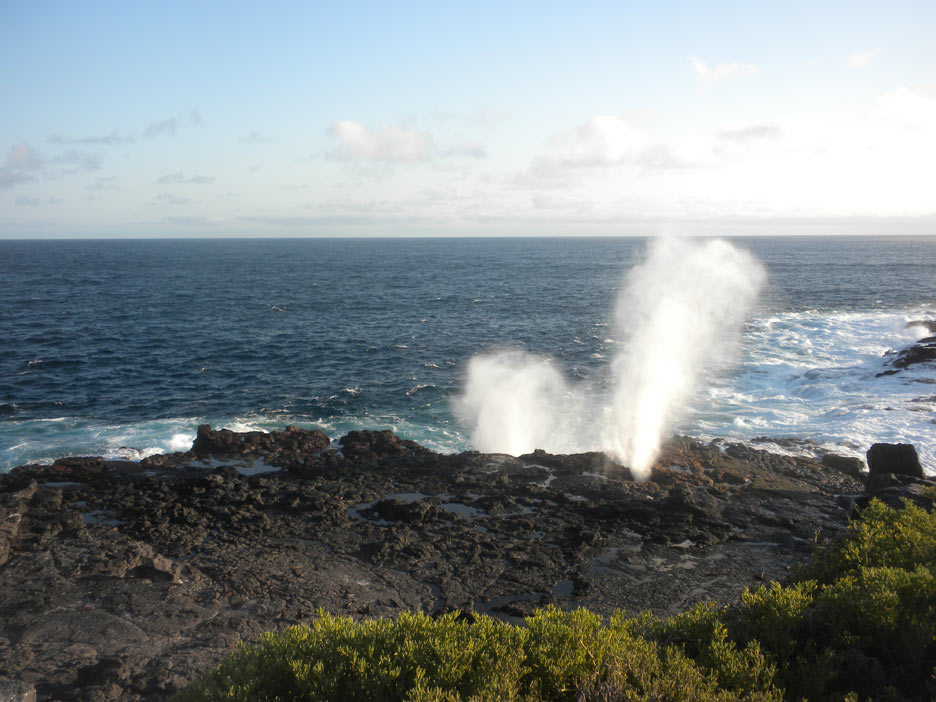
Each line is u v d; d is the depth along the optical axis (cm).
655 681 667
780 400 3088
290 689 725
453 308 6825
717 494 1869
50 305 6688
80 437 2730
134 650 1081
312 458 2284
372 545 1566
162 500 1859
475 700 632
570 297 7731
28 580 1320
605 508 1753
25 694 855
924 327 4619
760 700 662
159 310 6469
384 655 741
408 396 3378
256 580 1372
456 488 1936
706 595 1334
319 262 15675
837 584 920
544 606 1283
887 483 1758
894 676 729
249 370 3962
